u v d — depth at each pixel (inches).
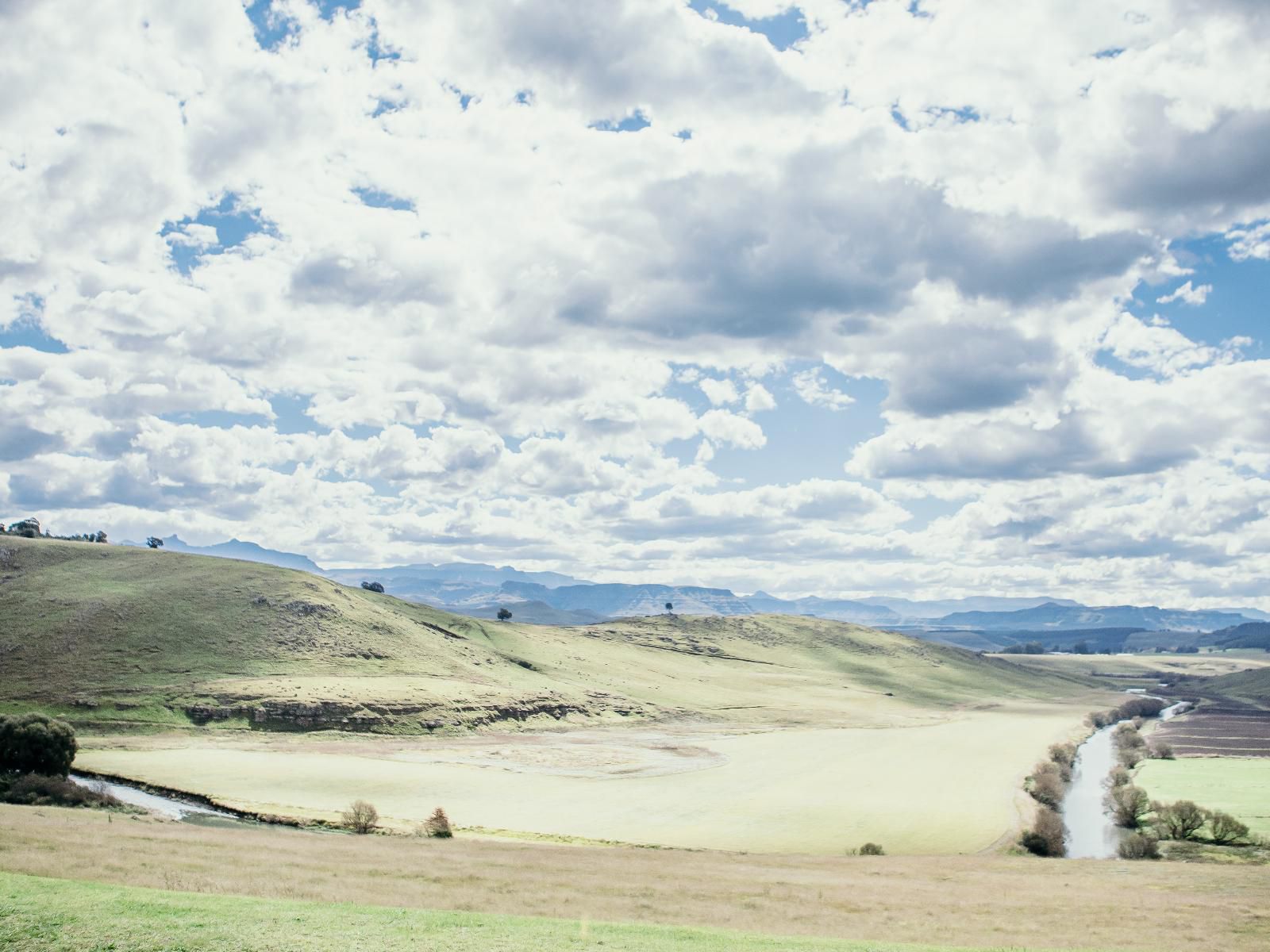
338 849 1894.7
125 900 981.2
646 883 1706.4
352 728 5098.4
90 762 3767.2
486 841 2434.8
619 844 2711.6
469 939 935.0
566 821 3102.9
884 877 1999.3
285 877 1421.0
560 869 1818.4
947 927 1418.6
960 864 2297.0
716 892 1644.9
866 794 3924.7
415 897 1338.6
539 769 4375.0
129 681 5472.4
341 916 1005.8
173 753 4106.8
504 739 5413.4
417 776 3855.8
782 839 2960.1
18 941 802.8
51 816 2111.2
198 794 3157.0
